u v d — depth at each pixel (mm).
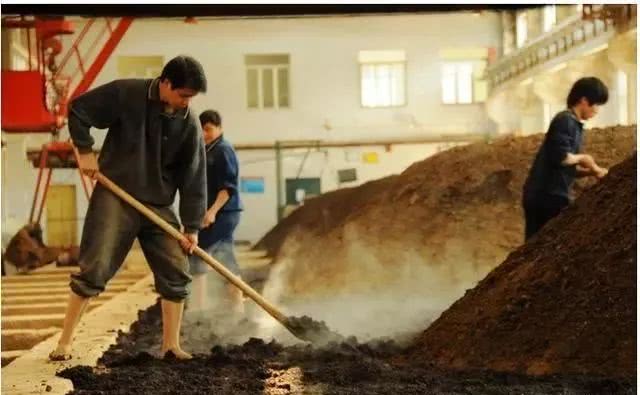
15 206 16531
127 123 4297
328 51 21219
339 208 15438
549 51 15758
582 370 3498
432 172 11984
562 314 3805
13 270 12281
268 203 21125
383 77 21188
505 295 4105
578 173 5691
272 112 21297
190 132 4363
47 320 6867
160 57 20250
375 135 21109
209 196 6055
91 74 13867
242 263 13828
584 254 4027
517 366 3674
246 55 21047
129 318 6336
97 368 4125
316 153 21188
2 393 3498
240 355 4328
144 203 4395
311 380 3590
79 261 4371
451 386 3361
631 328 3549
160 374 3848
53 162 14727
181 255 4449
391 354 4254
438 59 21062
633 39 11945
